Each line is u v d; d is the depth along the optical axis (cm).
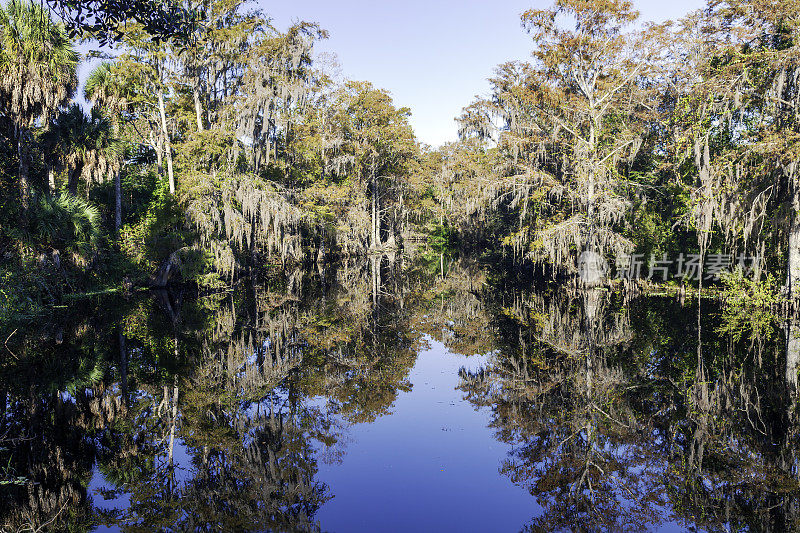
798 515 461
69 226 1449
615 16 2067
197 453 630
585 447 631
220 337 1249
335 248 3566
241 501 512
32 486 541
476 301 1912
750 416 704
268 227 2388
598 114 2136
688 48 1742
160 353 1083
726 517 466
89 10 624
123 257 1912
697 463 578
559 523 452
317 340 1273
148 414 757
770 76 1344
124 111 2262
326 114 3116
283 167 2778
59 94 1399
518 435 677
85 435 676
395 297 2030
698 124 1534
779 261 1595
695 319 1388
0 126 1397
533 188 2484
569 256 2259
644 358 1029
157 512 488
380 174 3412
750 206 1442
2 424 685
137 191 2603
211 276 1972
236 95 2402
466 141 3128
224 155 2139
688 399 779
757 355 1004
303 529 452
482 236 3950
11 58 1284
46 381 862
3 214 1327
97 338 1174
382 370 1033
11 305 1161
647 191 2217
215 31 2136
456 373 1004
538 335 1304
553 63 2216
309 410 792
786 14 1278
